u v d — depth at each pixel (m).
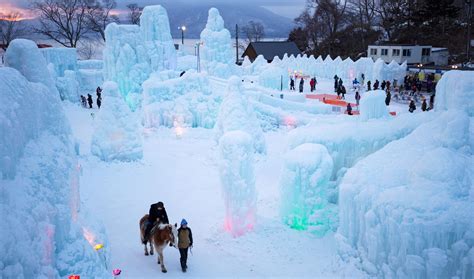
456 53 50.12
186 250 10.51
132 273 10.48
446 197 8.58
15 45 8.47
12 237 5.16
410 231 8.38
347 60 47.00
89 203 14.78
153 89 26.14
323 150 12.42
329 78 49.88
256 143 20.23
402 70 40.59
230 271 10.66
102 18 61.22
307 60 52.62
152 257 11.38
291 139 14.09
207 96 26.48
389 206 8.96
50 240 6.28
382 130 13.44
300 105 30.06
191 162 19.94
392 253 8.87
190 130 25.48
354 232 10.25
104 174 17.78
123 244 12.09
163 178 17.70
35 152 6.69
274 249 11.62
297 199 12.38
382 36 68.00
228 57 40.31
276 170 18.83
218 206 14.77
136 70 32.44
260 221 13.11
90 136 24.92
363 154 13.36
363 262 9.68
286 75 39.69
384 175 10.02
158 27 38.31
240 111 19.58
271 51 66.00
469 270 7.97
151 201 15.25
